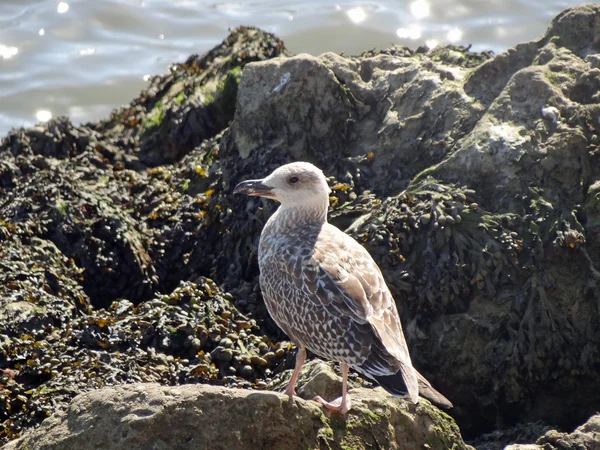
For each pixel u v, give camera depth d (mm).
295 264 9781
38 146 16891
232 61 18453
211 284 12812
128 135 17922
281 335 12664
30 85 21047
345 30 22250
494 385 11828
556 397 11930
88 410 8547
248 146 14906
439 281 12156
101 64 21703
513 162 12766
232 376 11258
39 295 12664
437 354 12000
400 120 14305
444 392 12062
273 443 8641
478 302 12070
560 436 10062
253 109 14859
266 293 10227
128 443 8234
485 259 12133
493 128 13195
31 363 11398
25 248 13609
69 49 22109
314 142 14633
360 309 9250
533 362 11750
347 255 9828
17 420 10648
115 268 14031
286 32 22234
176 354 11719
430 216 12562
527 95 13477
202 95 17953
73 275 13641
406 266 12391
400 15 22672
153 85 19297
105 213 14422
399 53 16297
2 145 17078
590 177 12680
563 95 13414
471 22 22391
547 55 14188
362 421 9297
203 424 8398
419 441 9633
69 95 20938
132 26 22812
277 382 10977
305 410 8906
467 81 14398
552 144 12789
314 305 9484
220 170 14945
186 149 17562
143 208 15023
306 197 10484
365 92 14930
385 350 9039
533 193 12531
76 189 14727
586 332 11945
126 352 11617
